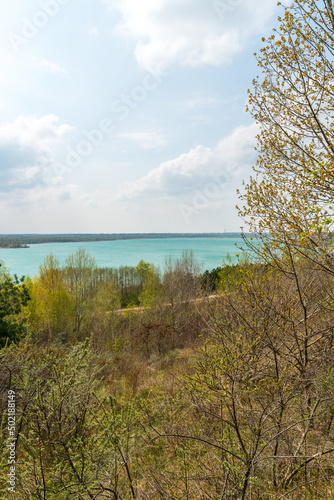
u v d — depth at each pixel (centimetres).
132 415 435
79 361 430
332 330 479
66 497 343
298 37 425
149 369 1468
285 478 391
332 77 434
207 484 382
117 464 393
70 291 3691
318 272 507
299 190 467
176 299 3297
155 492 391
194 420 443
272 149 497
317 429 427
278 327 468
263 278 489
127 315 3419
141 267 5450
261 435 348
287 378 416
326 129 436
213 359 344
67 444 359
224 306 505
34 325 2673
